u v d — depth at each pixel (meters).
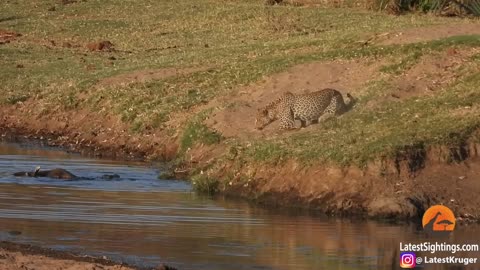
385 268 39.38
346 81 69.25
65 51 101.88
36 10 125.81
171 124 71.19
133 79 81.12
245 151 57.44
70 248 41.06
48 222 45.75
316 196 51.69
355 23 98.06
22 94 84.69
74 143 74.50
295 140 57.34
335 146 54.41
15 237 42.72
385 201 49.59
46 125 79.38
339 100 62.09
